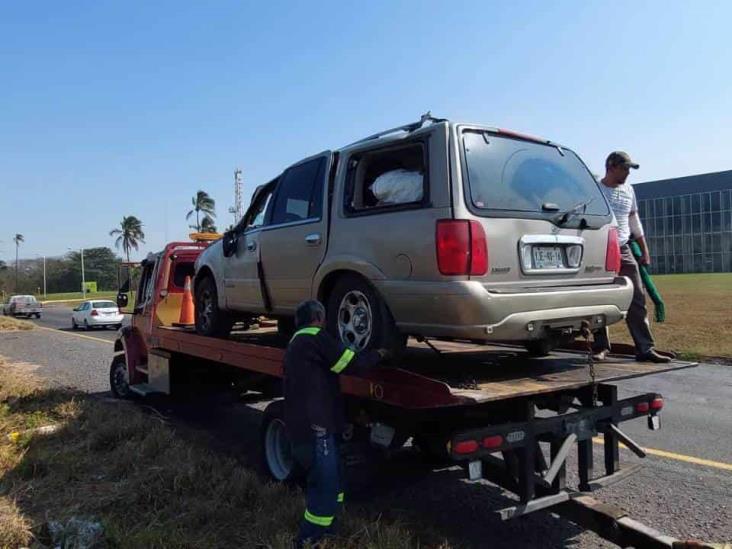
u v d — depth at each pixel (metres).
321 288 5.05
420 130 4.30
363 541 3.99
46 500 4.95
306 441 4.14
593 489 4.32
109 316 28.67
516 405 4.15
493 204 4.16
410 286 4.17
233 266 6.53
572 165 5.02
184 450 5.93
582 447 4.48
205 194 78.25
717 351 12.34
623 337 14.55
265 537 4.15
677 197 71.25
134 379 9.31
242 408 9.20
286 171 5.82
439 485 5.46
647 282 5.45
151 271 9.58
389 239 4.37
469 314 3.90
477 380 4.31
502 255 4.11
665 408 7.99
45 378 12.07
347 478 5.59
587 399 4.64
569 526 4.58
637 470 4.67
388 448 4.53
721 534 4.35
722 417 7.49
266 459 5.47
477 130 4.34
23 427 7.34
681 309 20.84
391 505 4.98
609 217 5.07
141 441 6.36
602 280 4.85
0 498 4.98
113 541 4.14
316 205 5.19
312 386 4.18
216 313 7.02
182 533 4.25
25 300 42.59
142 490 4.96
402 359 5.28
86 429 6.92
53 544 4.19
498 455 4.60
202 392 8.23
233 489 4.91
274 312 5.90
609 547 4.21
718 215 67.75
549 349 5.28
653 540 3.58
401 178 4.42
